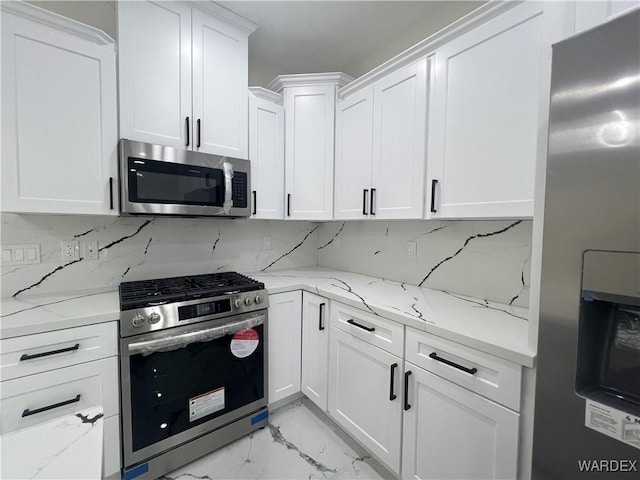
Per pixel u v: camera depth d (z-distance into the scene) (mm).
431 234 1840
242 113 1890
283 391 1920
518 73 1139
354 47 2146
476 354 1057
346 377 1642
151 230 1916
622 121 670
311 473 1506
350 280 2080
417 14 1808
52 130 1301
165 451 1449
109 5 1700
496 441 1012
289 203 2129
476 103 1274
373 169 1776
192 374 1509
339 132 2010
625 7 755
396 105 1631
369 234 2256
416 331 1260
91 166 1397
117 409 1322
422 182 1504
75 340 1217
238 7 1737
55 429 582
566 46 753
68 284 1648
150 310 1368
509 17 1158
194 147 1692
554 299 800
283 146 2129
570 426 784
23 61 1230
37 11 1238
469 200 1312
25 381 1124
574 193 749
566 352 783
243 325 1650
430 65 1464
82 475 480
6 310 1303
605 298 708
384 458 1420
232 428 1674
